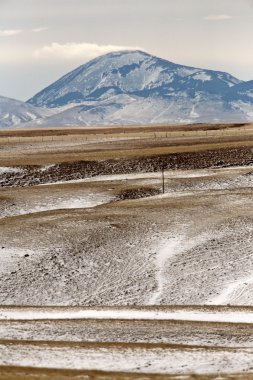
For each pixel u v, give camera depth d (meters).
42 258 57.59
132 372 30.73
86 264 57.03
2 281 54.28
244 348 35.19
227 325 41.25
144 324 41.44
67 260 57.44
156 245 60.12
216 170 99.19
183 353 33.94
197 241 60.62
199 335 38.66
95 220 65.88
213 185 89.00
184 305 49.88
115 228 63.44
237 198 73.69
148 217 66.56
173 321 42.47
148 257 58.12
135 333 39.06
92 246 59.78
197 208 69.56
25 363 31.92
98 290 53.56
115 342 36.69
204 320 43.28
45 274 55.41
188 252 58.75
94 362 32.34
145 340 37.59
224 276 54.53
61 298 52.62
